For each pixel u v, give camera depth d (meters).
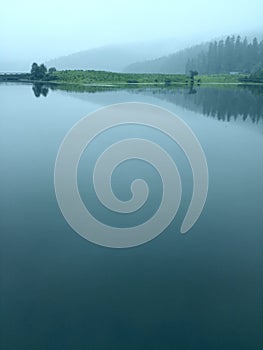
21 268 5.55
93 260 5.82
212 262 5.79
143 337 4.46
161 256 5.98
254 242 6.25
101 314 4.76
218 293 5.14
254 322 4.65
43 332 4.52
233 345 4.33
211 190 7.94
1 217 6.73
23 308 4.82
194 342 4.41
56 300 4.96
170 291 5.17
